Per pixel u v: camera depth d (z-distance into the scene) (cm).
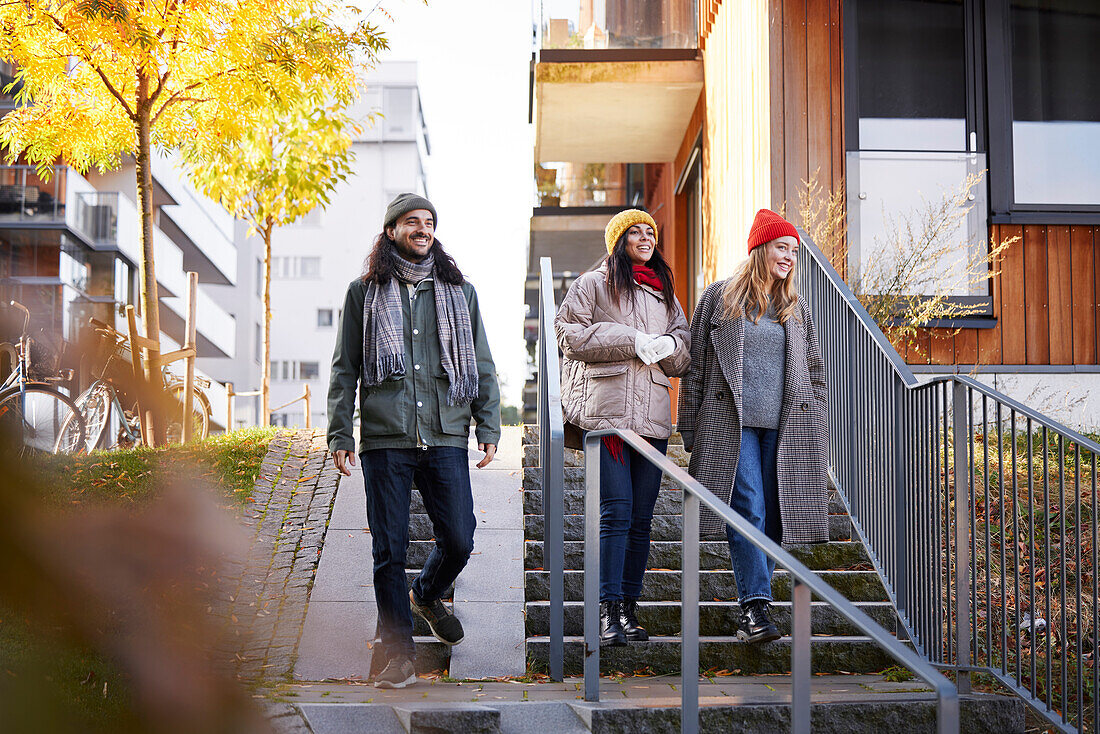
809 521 431
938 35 823
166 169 2772
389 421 398
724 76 973
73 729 312
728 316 439
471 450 703
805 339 452
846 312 531
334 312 4812
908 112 814
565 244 1530
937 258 739
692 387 450
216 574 489
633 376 432
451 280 420
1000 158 809
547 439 495
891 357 445
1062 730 334
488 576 504
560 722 327
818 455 437
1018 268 799
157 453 693
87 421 771
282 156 1101
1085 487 574
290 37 858
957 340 788
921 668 213
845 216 788
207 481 615
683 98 1104
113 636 386
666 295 456
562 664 401
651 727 320
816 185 796
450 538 402
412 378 404
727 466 429
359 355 413
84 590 388
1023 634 440
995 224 802
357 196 4956
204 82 860
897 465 436
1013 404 364
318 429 781
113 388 779
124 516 518
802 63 805
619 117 1163
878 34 820
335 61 902
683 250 1295
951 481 570
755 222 449
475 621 459
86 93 895
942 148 812
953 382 386
